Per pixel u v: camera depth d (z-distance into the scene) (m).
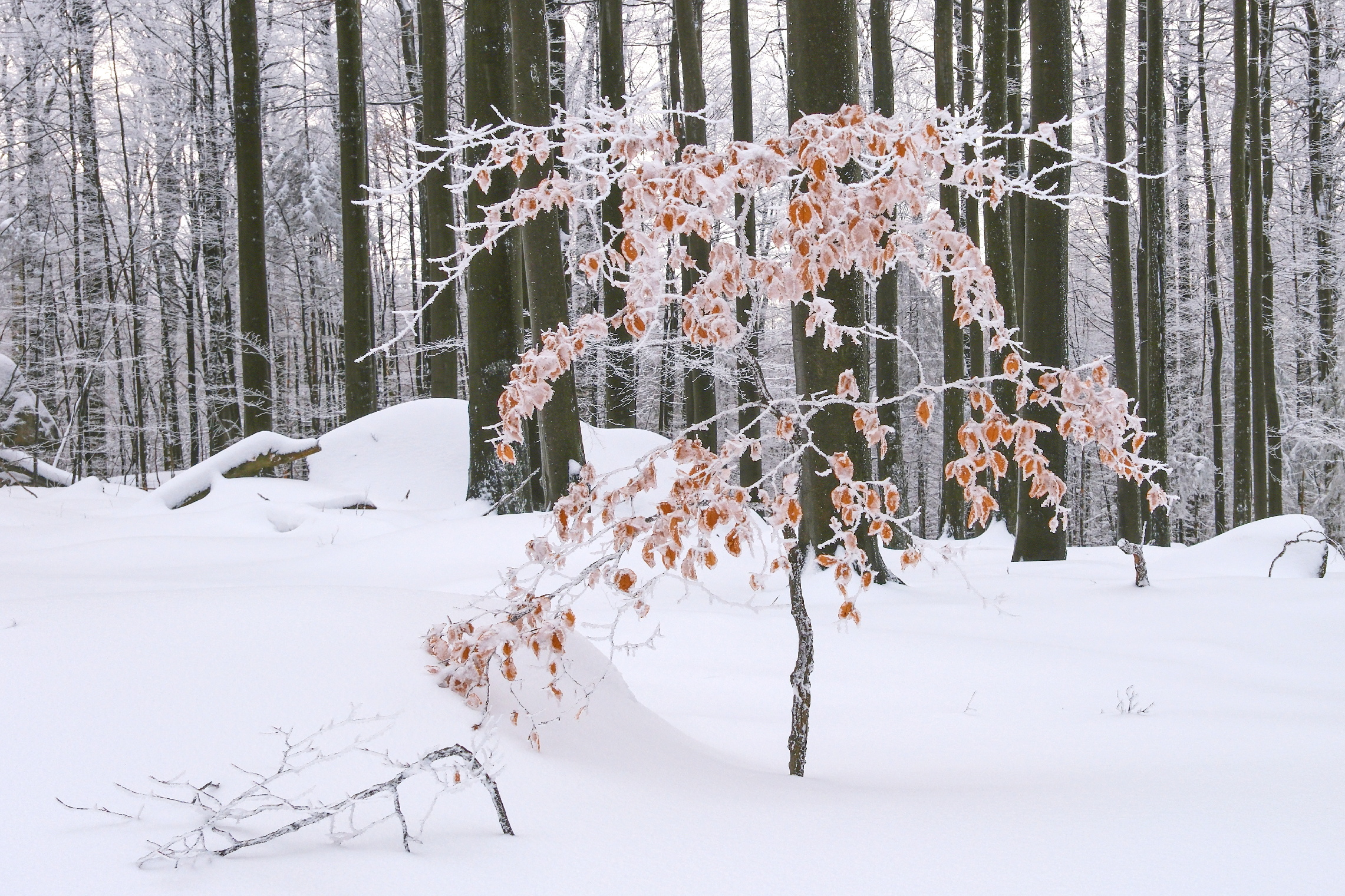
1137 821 1.93
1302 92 19.67
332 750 1.92
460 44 21.84
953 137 2.43
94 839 1.53
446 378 15.78
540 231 9.85
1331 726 3.52
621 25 17.41
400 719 2.09
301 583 7.25
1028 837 1.82
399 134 21.77
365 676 2.23
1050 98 9.44
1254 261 16.86
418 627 2.62
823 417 7.04
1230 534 9.41
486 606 2.93
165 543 8.93
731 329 2.35
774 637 5.60
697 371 14.98
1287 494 23.19
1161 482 14.47
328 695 2.12
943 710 4.02
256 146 15.82
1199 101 19.62
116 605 2.53
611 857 1.67
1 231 21.62
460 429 14.22
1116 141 12.70
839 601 6.88
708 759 2.76
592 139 2.47
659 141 2.43
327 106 23.69
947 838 1.82
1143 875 1.59
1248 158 18.44
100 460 23.34
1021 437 2.44
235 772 1.79
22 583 5.66
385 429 14.13
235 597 2.66
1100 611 6.42
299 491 12.31
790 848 1.75
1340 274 20.67
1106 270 23.41
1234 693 4.38
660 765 2.48
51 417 16.92
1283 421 22.23
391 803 1.84
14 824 1.55
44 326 22.72
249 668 2.16
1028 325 9.67
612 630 2.47
